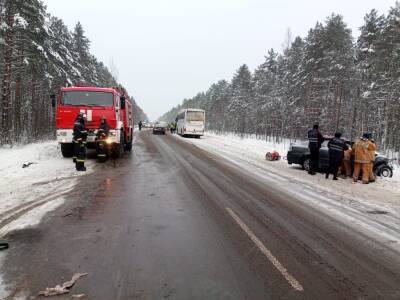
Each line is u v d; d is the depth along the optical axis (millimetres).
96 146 14688
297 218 6871
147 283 3930
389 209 8078
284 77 48938
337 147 12211
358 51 37281
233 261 4621
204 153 19547
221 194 8758
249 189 9617
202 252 4891
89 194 8273
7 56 21609
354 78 37188
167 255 4742
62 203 7355
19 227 5754
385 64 31891
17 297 3555
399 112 30219
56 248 4891
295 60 47938
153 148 21797
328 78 38156
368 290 3980
